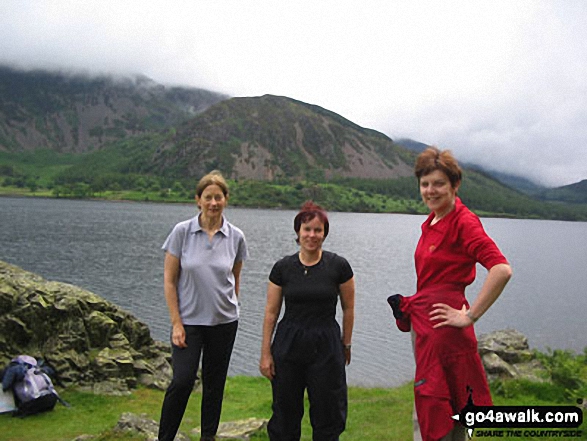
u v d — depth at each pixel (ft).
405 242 384.68
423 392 13.24
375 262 257.14
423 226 14.83
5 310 38.11
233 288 19.53
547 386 37.58
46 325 39.65
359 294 164.45
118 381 40.96
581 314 153.28
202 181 19.21
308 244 16.89
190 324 18.65
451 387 13.21
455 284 13.75
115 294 137.80
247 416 41.16
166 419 18.06
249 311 128.77
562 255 372.17
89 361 40.91
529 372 42.73
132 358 44.37
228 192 19.56
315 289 16.78
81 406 36.50
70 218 431.84
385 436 29.91
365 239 401.90
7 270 43.62
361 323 124.26
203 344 19.54
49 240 263.29
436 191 13.82
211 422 20.08
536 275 252.83
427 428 13.01
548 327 134.62
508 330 51.70
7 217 402.93
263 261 229.86
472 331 13.48
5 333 37.68
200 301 18.67
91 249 235.61
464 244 13.38
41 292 40.37
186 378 17.88
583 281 233.55
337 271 17.19
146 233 331.77
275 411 17.20
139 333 46.83
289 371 16.87
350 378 83.66
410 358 96.48
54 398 34.76
